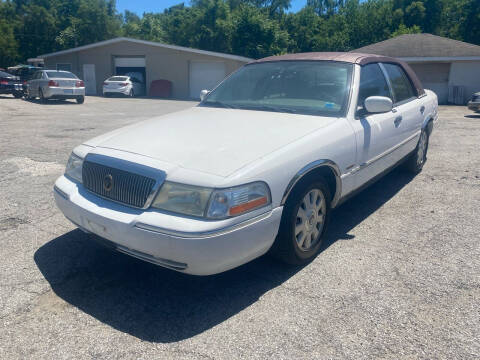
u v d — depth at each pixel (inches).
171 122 150.7
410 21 1939.0
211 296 122.6
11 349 99.6
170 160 115.0
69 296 122.1
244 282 130.0
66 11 2081.7
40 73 811.4
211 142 125.3
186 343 101.7
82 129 431.2
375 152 167.8
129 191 114.6
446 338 102.9
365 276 132.2
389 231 167.5
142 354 98.0
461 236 161.9
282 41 1646.2
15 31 1876.2
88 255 147.3
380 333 104.9
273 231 118.2
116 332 106.0
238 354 97.7
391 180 239.1
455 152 311.7
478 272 134.2
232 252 107.7
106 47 1212.5
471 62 884.0
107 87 1100.5
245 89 178.9
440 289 124.3
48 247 152.8
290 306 116.7
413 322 109.0
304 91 164.9
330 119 149.1
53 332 106.0
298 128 138.6
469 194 212.8
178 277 133.6
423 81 925.2
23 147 324.5
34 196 206.2
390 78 198.4
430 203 200.1
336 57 176.6
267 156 118.1
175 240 102.7
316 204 139.8
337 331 105.7
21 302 118.6
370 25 1998.0
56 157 289.3
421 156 248.4
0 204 194.7
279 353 98.0
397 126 188.1
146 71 1181.7
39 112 617.0
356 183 158.6
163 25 2310.5
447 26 1926.7
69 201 127.7
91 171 125.9
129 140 132.0
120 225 110.7
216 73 1107.3
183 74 1136.8
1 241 156.9
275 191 116.3
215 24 1721.2
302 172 124.0
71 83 792.9
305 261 140.1
